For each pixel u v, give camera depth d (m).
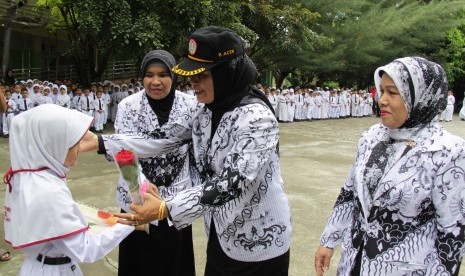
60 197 1.95
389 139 1.88
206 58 1.84
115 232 2.12
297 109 19.00
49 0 15.41
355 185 1.92
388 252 1.76
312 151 10.05
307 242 4.41
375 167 1.85
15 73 18.56
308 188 6.54
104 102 14.45
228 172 1.82
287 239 2.12
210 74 1.89
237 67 1.91
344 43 21.95
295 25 17.34
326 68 21.56
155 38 11.41
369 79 25.92
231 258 2.10
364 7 23.64
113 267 3.75
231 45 1.86
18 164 1.99
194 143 2.19
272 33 17.03
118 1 11.12
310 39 18.56
